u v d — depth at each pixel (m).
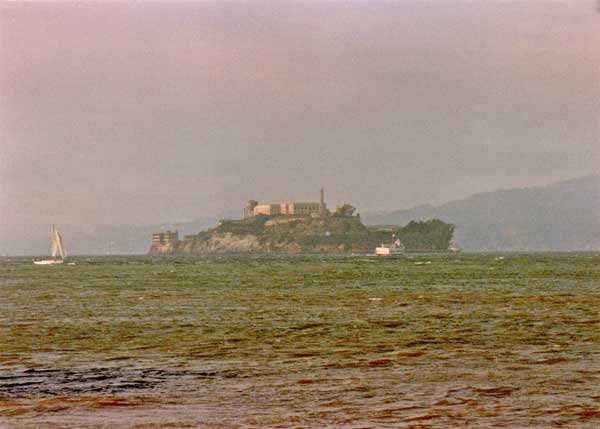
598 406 102.81
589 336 175.50
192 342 172.12
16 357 150.38
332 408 103.06
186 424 95.31
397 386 117.62
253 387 117.88
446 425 93.44
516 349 155.88
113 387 118.50
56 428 93.69
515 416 97.62
